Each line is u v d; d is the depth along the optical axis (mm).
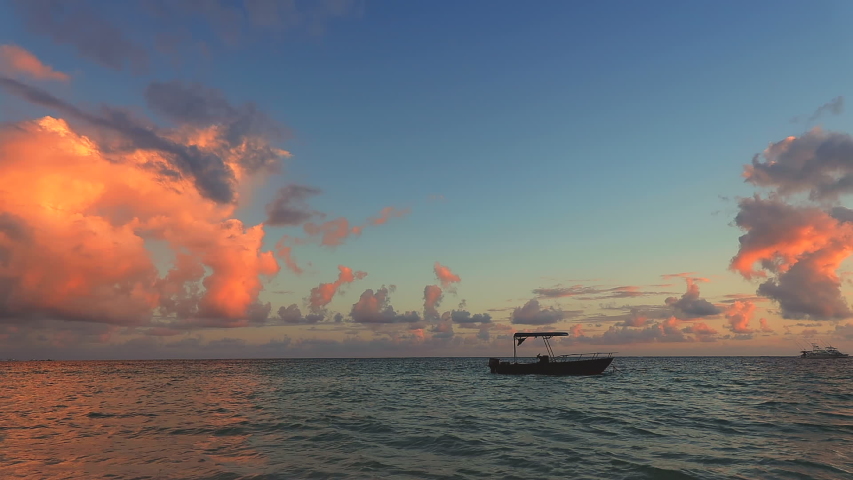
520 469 15445
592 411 30375
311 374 91875
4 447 19062
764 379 65250
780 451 17953
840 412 28984
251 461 16500
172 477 14375
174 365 179000
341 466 15789
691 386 51938
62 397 43188
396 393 45281
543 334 64250
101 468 15555
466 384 56781
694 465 15859
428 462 16391
